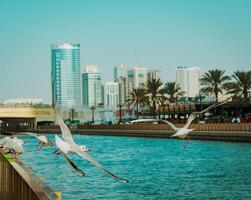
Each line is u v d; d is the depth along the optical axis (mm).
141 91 160125
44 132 163500
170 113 143625
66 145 6980
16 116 158125
